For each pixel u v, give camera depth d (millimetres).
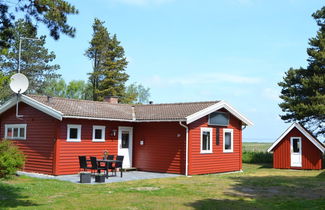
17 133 21875
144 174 20969
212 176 20891
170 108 23922
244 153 36281
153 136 22562
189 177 19891
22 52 43031
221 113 23750
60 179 17797
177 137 21438
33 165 20391
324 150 26828
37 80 45312
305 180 19453
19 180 17062
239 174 22828
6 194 13195
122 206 11367
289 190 15625
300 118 31828
